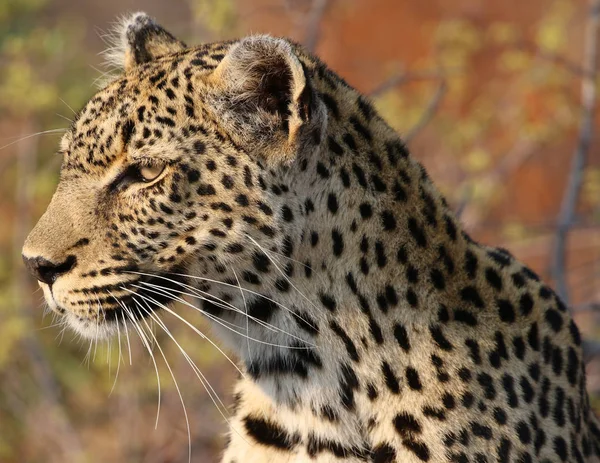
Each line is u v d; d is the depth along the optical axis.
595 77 17.17
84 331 10.05
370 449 9.73
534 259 20.22
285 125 9.47
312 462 9.88
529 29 24.67
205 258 9.63
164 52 10.95
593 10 16.11
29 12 22.00
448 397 9.55
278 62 9.45
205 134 9.52
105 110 9.77
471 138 20.42
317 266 9.68
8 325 19.23
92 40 30.81
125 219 9.67
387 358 9.66
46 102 20.17
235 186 9.47
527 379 9.73
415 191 10.02
